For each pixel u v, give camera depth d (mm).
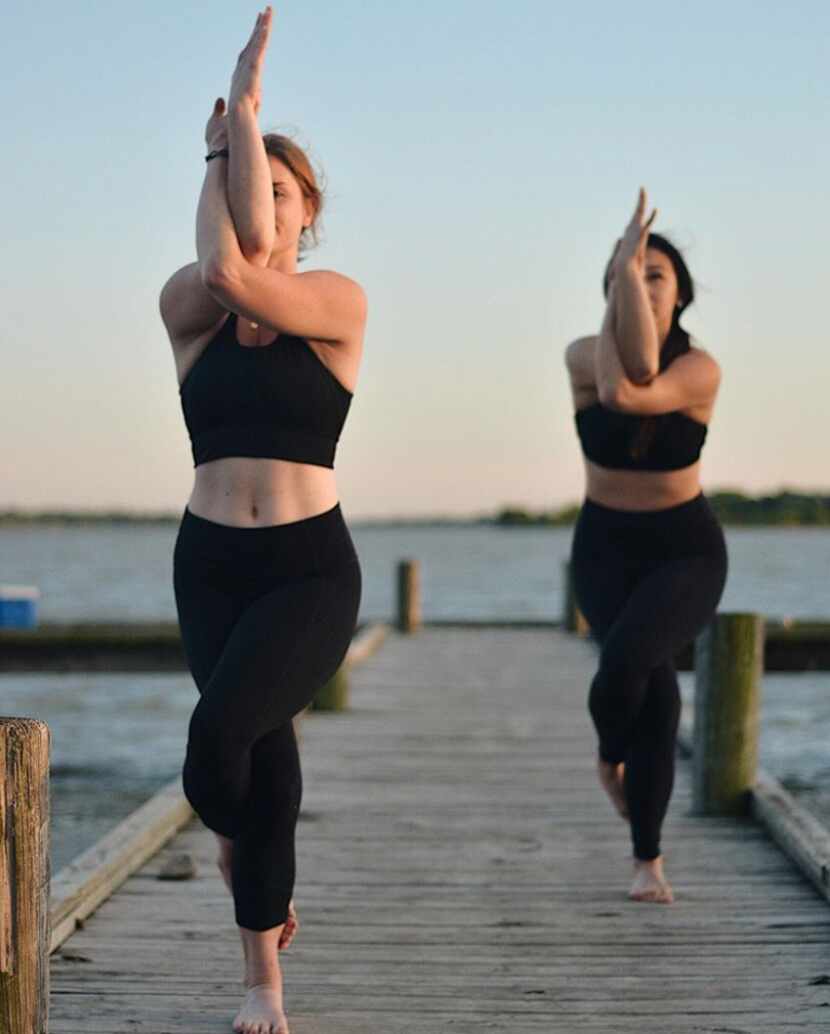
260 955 3223
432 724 8586
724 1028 3318
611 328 4207
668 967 3779
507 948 3953
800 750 11938
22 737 2477
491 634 15484
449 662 12453
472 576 62750
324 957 3867
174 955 3854
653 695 4359
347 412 3203
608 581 4402
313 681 3041
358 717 8906
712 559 4387
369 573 66875
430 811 5957
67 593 43000
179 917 4230
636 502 4363
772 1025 3336
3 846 2475
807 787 9969
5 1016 2479
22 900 2484
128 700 16578
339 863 4996
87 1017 3352
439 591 45844
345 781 6672
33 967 2502
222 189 3023
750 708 5844
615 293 4195
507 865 4969
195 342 3217
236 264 2936
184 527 3178
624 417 4301
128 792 9789
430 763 7188
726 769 5836
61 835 8188
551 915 4293
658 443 4285
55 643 9250
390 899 4492
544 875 4812
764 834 5480
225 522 3086
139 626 10477
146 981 3629
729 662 5828
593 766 7121
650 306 4242
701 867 4922
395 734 8180
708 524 4410
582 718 8891
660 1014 3416
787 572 63906
